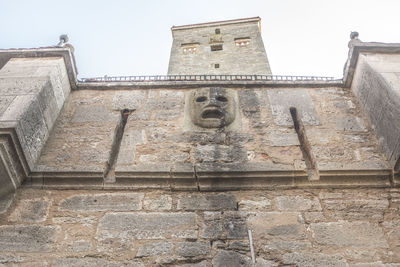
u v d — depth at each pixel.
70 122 4.52
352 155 4.00
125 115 4.84
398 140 3.69
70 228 3.31
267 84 5.07
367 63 4.55
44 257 3.07
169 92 5.04
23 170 3.65
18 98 3.96
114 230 3.29
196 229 3.29
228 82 5.07
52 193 3.64
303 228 3.30
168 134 4.32
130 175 3.74
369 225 3.34
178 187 3.70
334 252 3.11
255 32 15.59
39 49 4.95
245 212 3.45
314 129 4.33
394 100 3.85
